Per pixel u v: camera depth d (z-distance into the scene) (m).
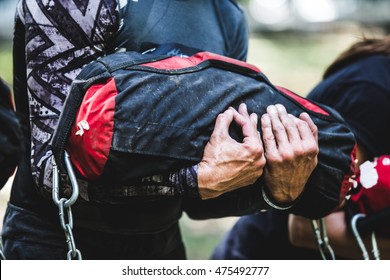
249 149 1.85
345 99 2.55
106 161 1.73
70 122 1.76
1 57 10.58
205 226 5.92
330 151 2.04
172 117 1.79
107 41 1.95
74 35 1.91
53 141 1.78
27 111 2.13
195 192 1.84
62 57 1.91
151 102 1.77
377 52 2.70
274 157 1.89
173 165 1.81
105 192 1.84
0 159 1.89
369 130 2.51
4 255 2.10
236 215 2.22
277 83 10.95
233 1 2.40
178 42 2.09
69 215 1.81
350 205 2.51
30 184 2.08
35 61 1.92
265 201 2.02
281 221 2.81
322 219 2.34
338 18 13.86
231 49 2.31
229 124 1.87
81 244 2.08
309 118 1.99
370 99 2.52
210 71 1.93
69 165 1.78
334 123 2.10
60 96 1.91
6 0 12.07
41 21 1.91
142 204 2.06
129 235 2.15
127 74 1.78
